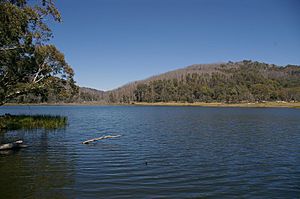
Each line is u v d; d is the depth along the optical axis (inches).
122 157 922.7
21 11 1140.5
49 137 1379.2
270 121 2608.3
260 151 1056.8
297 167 810.2
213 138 1409.9
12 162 835.4
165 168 779.4
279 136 1504.7
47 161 853.8
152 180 663.1
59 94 2081.7
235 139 1376.7
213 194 577.3
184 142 1266.0
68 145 1148.5
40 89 1898.4
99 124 2207.2
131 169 764.0
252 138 1418.6
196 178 686.5
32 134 1475.1
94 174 709.9
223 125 2167.8
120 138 1390.3
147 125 2153.1
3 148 1031.6
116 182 644.1
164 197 554.3
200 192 587.5
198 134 1572.3
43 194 565.0
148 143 1228.5
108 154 970.1
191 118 3014.3
